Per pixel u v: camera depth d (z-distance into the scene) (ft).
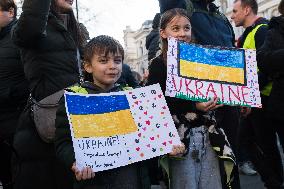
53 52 9.32
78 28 10.43
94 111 7.75
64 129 7.75
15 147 9.24
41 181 9.09
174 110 9.04
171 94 8.48
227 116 9.62
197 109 8.89
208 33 10.65
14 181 9.37
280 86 11.35
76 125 7.47
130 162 7.65
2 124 11.02
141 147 7.83
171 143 8.04
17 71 10.97
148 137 7.95
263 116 13.03
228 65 9.00
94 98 7.84
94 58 8.08
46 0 8.86
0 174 11.69
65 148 7.61
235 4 16.08
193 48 8.87
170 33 9.35
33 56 9.27
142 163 8.07
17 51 10.92
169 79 8.53
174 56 8.68
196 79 8.72
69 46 9.57
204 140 8.90
